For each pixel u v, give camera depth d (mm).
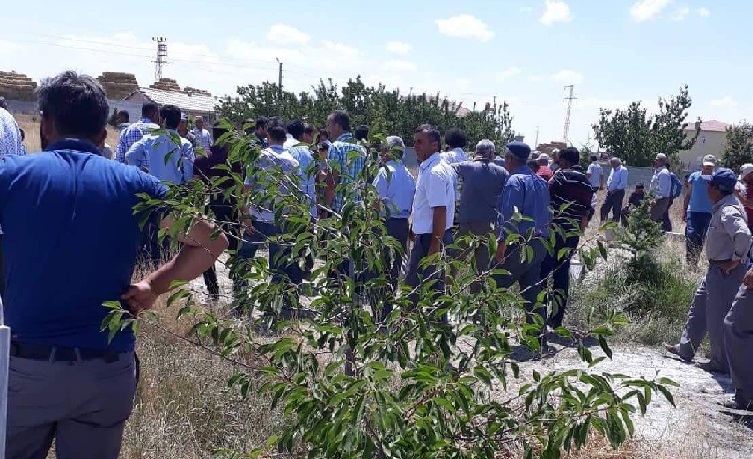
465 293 2811
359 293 2852
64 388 2422
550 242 2963
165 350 4668
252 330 3008
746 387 5512
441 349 2658
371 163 2848
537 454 3027
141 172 2645
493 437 2682
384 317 2891
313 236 2740
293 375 2678
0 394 1716
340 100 26391
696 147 70625
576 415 2543
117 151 7691
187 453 3854
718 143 70125
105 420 2545
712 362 6508
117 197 2510
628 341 7266
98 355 2467
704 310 6758
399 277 2977
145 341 4770
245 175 2918
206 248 2688
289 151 7230
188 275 2676
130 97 43875
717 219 6289
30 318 2412
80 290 2441
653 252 9023
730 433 5121
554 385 2543
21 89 50250
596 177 19859
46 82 2617
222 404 4145
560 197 6867
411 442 2459
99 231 2457
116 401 2535
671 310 7973
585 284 8141
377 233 2896
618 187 16875
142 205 2506
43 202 2418
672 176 15188
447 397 2510
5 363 1728
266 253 8320
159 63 78438
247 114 20797
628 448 4410
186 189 2738
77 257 2430
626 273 8312
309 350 3035
